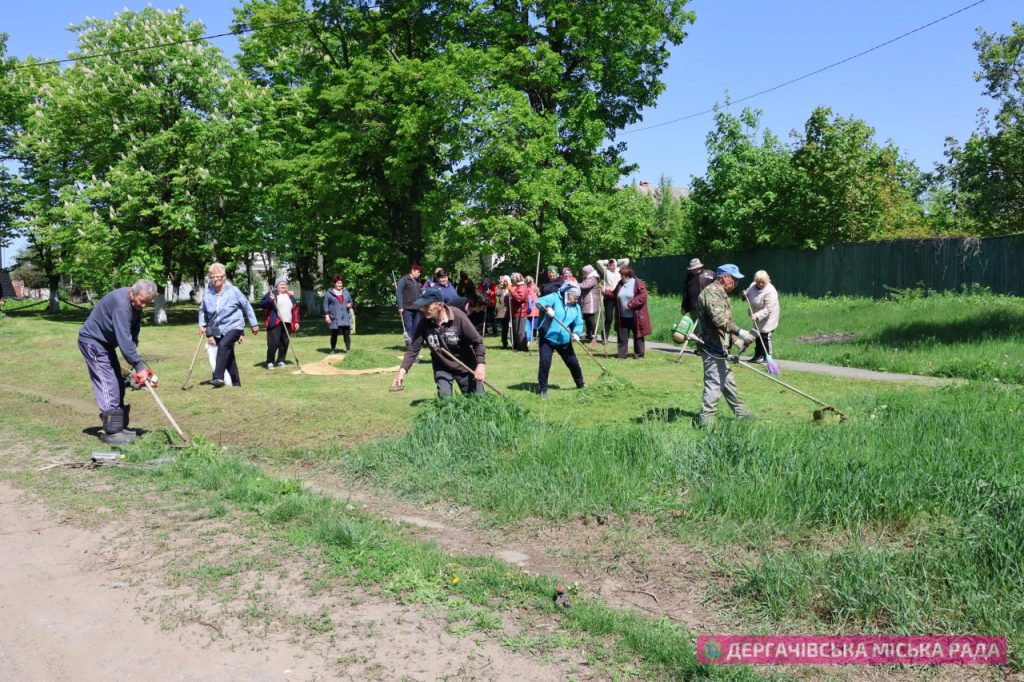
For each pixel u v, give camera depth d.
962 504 4.80
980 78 17.59
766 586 4.02
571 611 3.93
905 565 4.12
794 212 27.58
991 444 6.01
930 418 7.06
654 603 4.12
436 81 22.52
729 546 4.75
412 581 4.34
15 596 4.39
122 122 28.69
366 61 24.77
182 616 4.06
